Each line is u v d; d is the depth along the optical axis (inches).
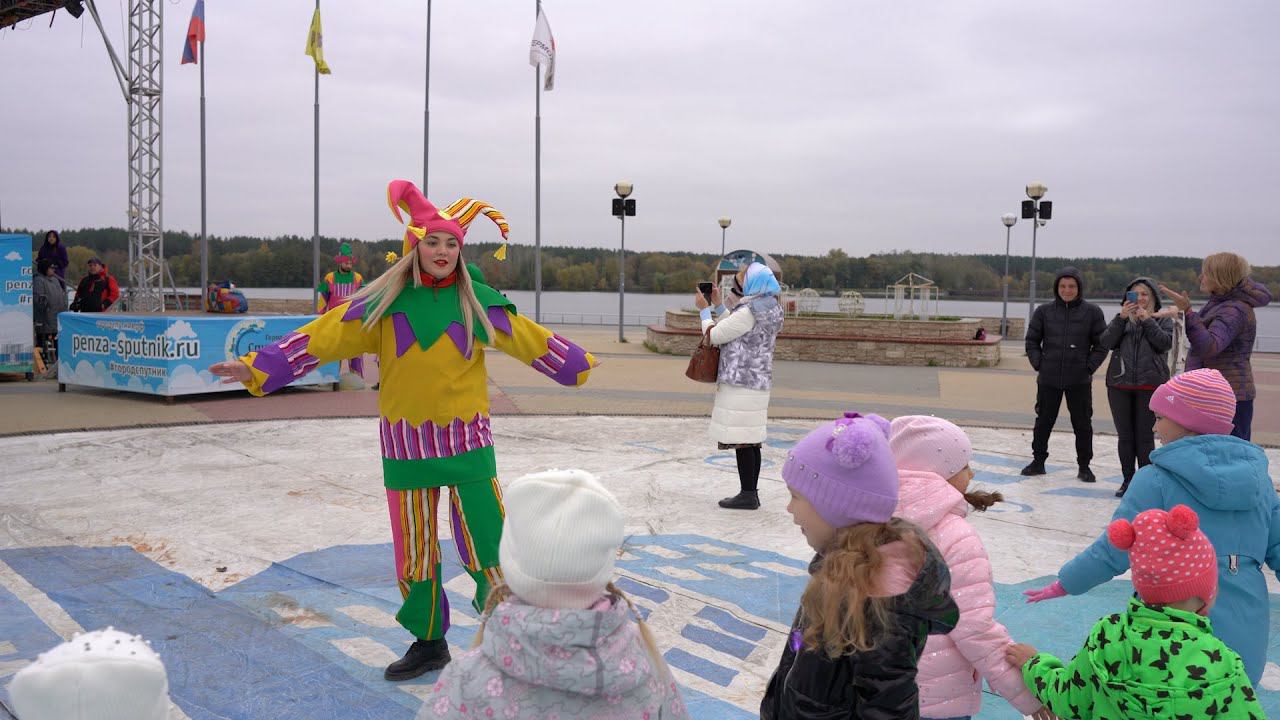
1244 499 112.2
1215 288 234.2
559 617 66.1
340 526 241.6
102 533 231.9
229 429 385.4
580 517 66.2
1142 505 117.6
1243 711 83.1
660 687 74.0
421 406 146.9
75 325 481.7
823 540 86.4
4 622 173.2
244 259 2871.6
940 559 80.5
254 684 149.6
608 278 3393.2
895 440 109.5
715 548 228.2
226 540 227.8
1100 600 194.7
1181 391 118.6
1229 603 112.7
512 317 156.7
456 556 220.5
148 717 50.6
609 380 608.4
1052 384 310.5
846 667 77.6
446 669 72.3
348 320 146.7
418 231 145.3
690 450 357.1
